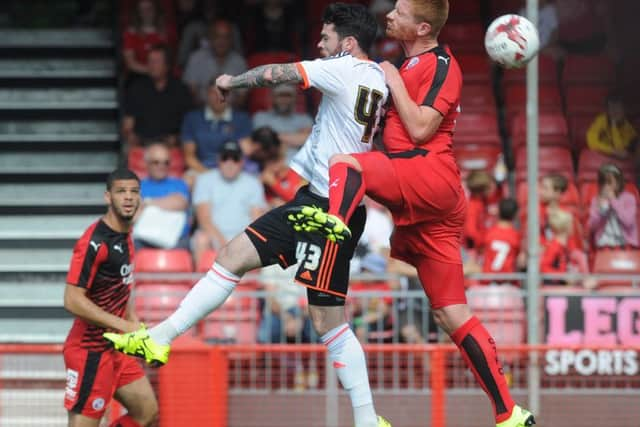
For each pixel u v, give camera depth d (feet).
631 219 120.67
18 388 91.66
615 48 143.95
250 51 149.59
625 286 112.16
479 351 64.18
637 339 104.63
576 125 139.85
